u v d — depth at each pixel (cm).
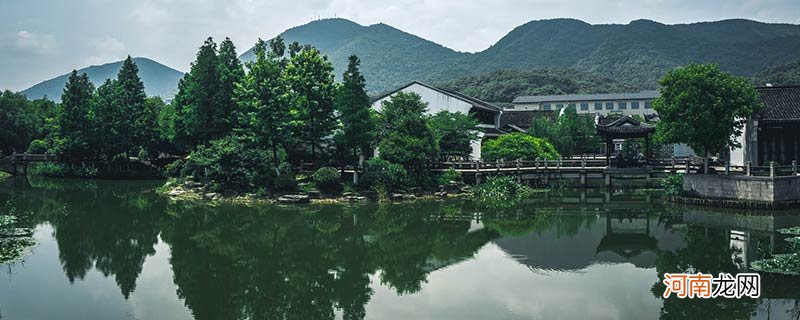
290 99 4262
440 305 1731
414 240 2741
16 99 8156
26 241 2634
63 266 2209
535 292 1853
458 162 4934
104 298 1803
